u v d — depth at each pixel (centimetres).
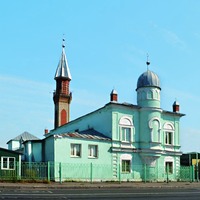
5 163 3644
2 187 2861
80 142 4091
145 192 2734
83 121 4956
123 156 4400
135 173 4450
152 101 4631
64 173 3891
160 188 3409
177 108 5050
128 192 2680
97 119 4656
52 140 3969
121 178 4328
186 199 2261
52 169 3822
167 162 4812
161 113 4781
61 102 7619
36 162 3878
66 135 4009
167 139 4866
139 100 4691
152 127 4588
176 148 4931
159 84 4725
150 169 4566
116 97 4478
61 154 3934
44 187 2991
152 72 4759
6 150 3666
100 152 4228
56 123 7556
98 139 4234
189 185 3928
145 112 4616
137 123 4606
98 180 4138
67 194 2333
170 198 2291
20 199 1970
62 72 7731
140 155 4519
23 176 3569
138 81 4750
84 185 3347
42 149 4144
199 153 6106
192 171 4862
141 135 4581
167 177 4525
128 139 4503
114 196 2286
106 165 4244
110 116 4422
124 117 4497
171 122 4947
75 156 4038
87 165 4091
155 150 4566
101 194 2403
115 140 4366
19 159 3722
